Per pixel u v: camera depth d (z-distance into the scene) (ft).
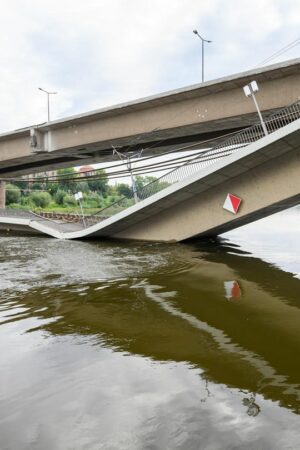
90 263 44.83
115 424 12.24
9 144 109.91
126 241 72.95
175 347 19.13
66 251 56.54
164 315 24.71
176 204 69.26
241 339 20.35
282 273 39.29
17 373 16.08
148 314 24.89
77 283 33.78
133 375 15.83
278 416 12.59
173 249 59.77
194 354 18.21
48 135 100.89
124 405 13.38
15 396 14.16
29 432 11.91
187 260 47.80
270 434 11.57
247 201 61.98
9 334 20.94
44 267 41.88
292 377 15.67
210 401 13.61
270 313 25.18
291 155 56.44
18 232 94.12
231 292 31.01
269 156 56.39
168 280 35.42
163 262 45.91
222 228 73.05
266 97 70.03
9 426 12.26
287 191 57.72
